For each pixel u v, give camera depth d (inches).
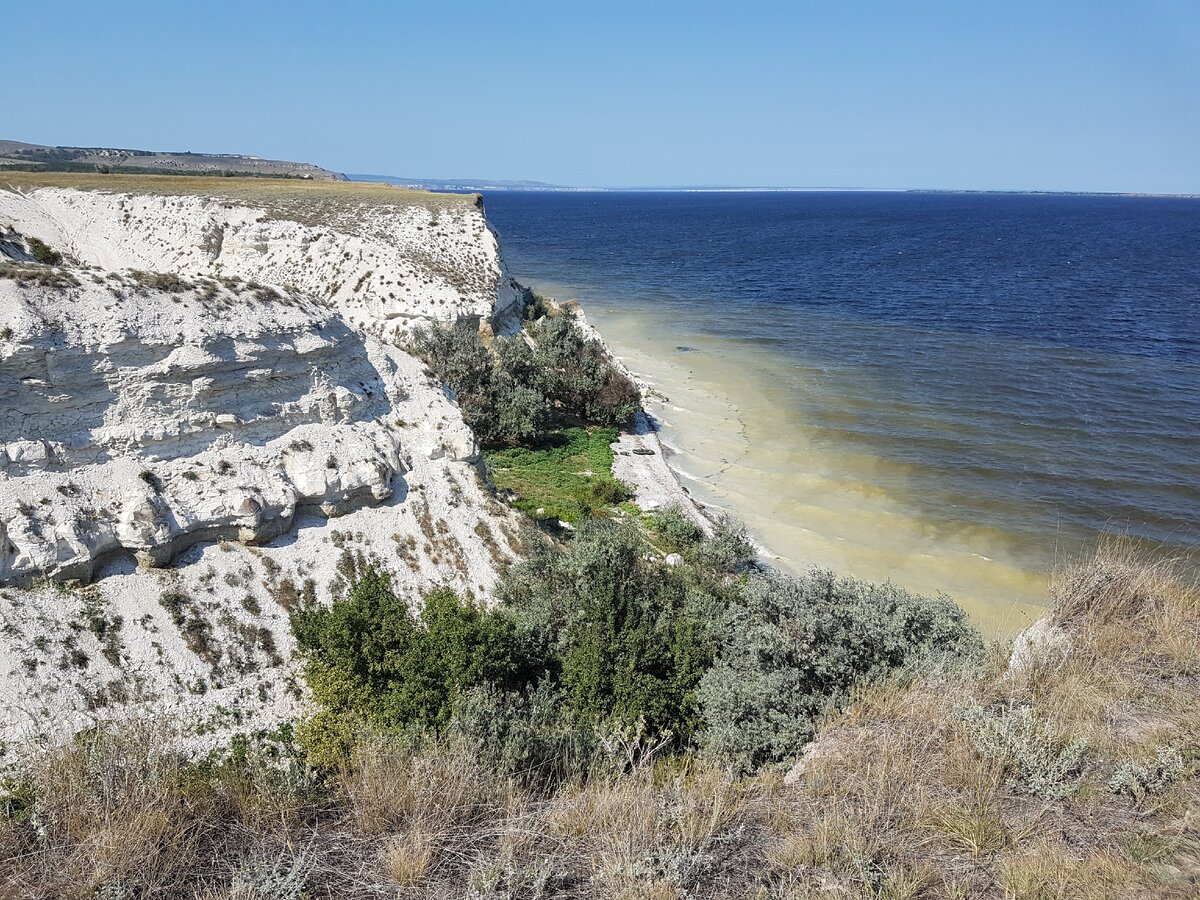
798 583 618.2
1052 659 468.4
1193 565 1139.3
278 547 779.4
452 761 407.2
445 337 1561.3
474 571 868.0
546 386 1656.0
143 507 684.7
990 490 1423.5
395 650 599.5
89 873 327.9
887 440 1676.9
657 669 611.8
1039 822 337.7
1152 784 346.0
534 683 633.0
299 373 841.5
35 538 627.2
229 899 311.7
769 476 1492.4
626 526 1142.3
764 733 493.0
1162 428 1731.1
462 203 2480.3
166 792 372.8
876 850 327.0
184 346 737.6
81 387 684.1
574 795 403.2
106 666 622.2
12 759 536.7
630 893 307.4
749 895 312.5
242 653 685.3
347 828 370.3
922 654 539.2
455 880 329.7
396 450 912.9
